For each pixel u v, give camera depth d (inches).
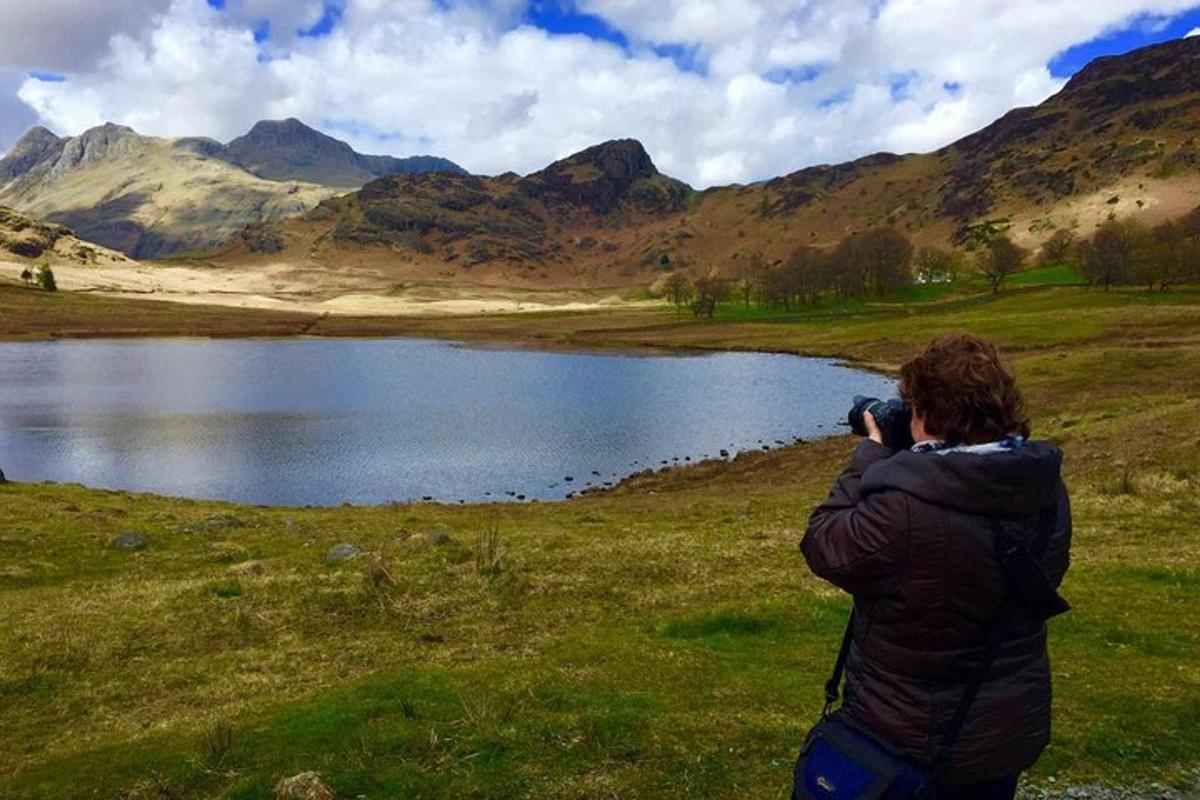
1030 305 7062.0
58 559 989.2
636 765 344.8
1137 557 767.1
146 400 3572.8
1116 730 368.5
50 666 609.9
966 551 139.3
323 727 396.2
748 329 7844.5
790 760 347.6
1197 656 479.5
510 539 1022.4
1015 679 146.2
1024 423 153.2
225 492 1995.6
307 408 3373.5
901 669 148.9
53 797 357.7
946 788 151.8
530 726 384.2
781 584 746.8
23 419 3026.6
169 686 558.9
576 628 640.4
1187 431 1413.6
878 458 162.7
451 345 7342.5
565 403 3518.7
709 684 457.4
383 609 709.3
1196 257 7495.1
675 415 3164.4
